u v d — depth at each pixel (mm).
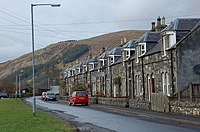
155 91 37875
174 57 33375
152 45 41062
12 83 129500
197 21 35406
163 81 36188
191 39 33062
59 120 23500
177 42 33438
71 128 18844
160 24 46688
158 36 41812
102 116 28141
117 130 18391
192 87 26000
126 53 47688
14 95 102500
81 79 75938
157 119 24375
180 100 27203
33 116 26141
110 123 22328
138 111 31438
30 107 40812
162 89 36219
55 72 134000
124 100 39906
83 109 38094
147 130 17984
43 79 140875
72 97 48406
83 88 69000
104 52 66375
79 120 24766
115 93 53125
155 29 46844
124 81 48906
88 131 18156
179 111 27047
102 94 59156
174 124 20906
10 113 29922
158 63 37188
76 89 69250
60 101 65750
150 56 39406
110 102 45344
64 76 94812
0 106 43375
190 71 32875
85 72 72125
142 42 41562
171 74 33750
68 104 52250
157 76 37469
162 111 29922
